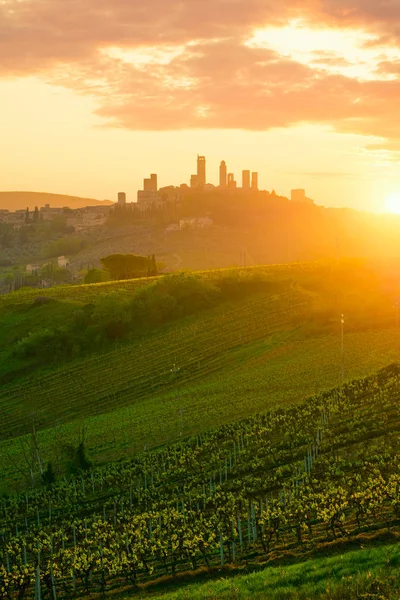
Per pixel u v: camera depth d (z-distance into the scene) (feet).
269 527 155.63
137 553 158.71
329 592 103.91
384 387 279.08
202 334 527.81
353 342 424.46
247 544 157.48
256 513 172.24
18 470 305.32
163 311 563.48
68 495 248.32
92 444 323.98
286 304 561.84
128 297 616.39
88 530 188.44
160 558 158.71
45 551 187.93
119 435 329.72
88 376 487.20
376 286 578.66
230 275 623.36
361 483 181.16
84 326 561.84
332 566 115.85
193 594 120.57
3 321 598.34
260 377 391.65
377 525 147.84
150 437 312.50
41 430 408.46
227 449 258.98
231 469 231.71
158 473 248.93
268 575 120.88
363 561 115.65
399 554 112.88
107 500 236.63
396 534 140.15
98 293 654.94
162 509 204.64
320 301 549.54
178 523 177.99
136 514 206.28
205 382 429.79
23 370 512.22
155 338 535.19
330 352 412.16
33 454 329.72
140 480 248.11
